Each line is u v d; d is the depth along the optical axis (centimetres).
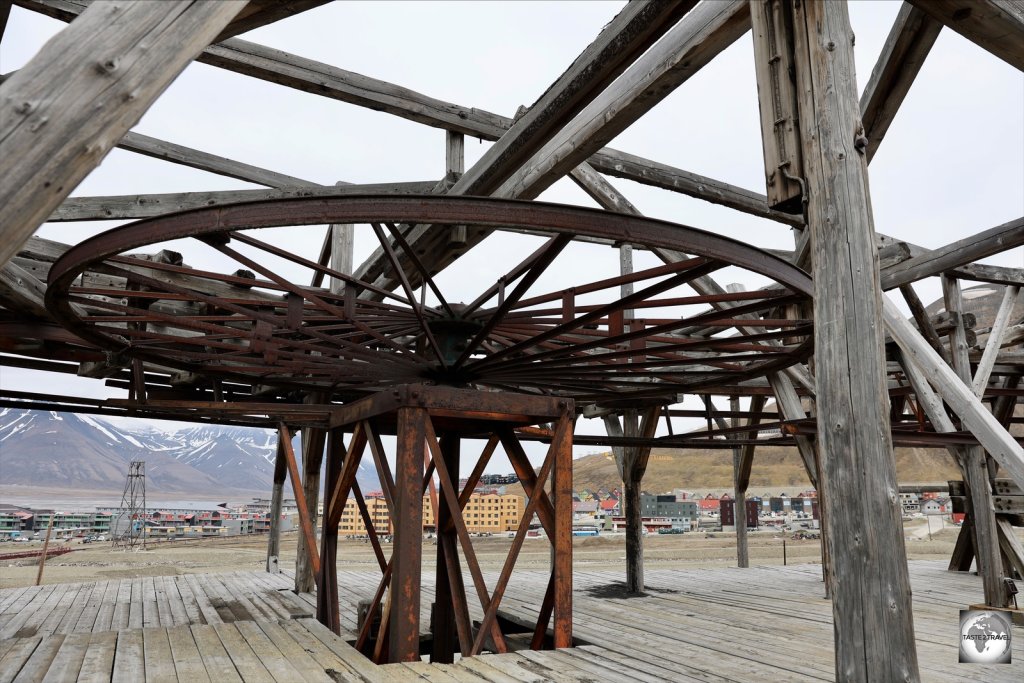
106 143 187
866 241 283
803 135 302
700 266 490
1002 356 1095
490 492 10219
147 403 734
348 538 7388
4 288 620
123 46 191
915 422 1164
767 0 323
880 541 266
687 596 948
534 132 523
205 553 5312
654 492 15962
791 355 683
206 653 463
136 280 539
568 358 655
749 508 8881
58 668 427
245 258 501
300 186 762
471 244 738
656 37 417
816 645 588
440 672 418
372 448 511
